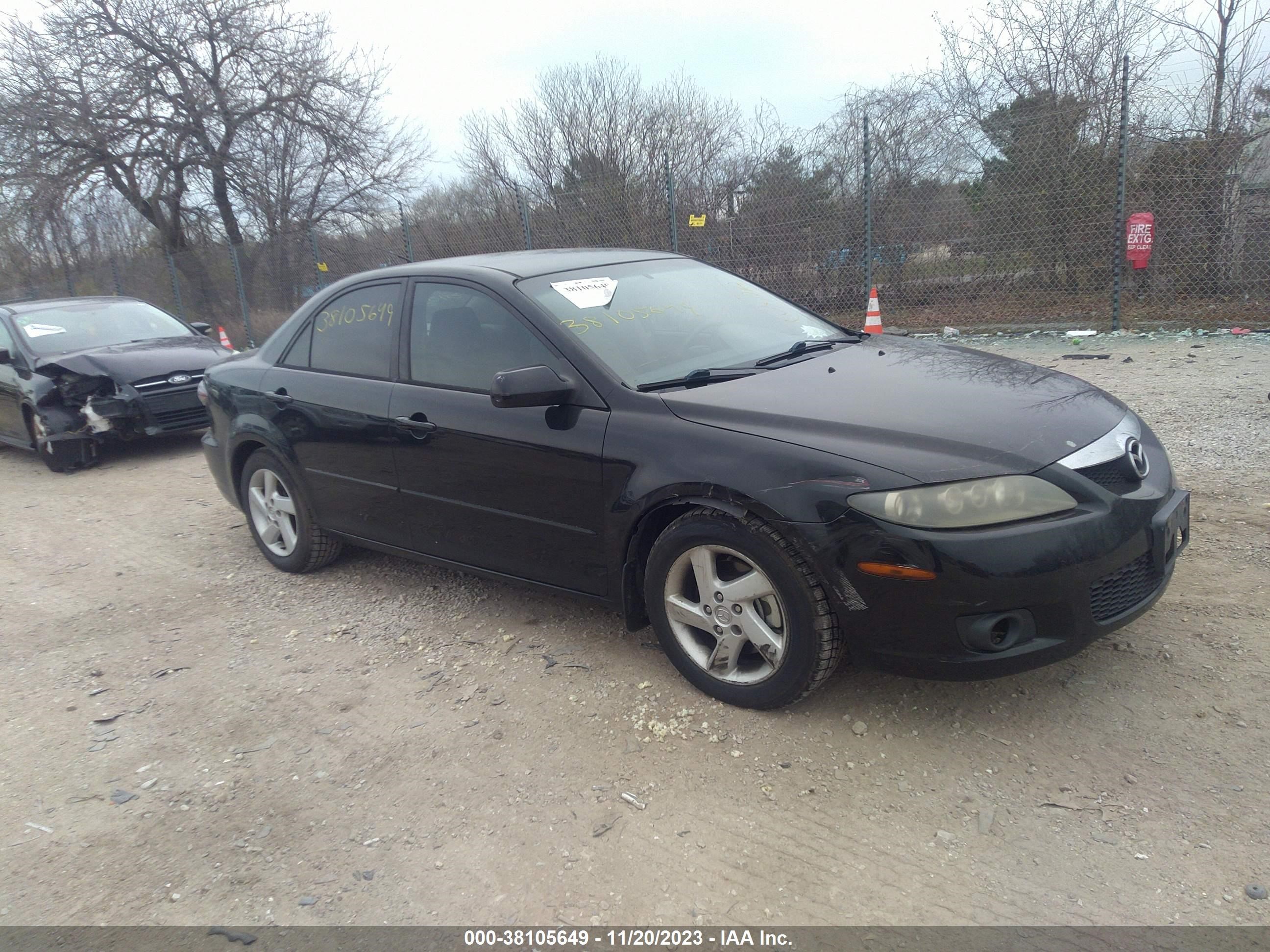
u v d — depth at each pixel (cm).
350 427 421
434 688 356
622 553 332
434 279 406
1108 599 281
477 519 379
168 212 2116
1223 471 501
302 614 442
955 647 271
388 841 271
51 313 896
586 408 337
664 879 246
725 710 319
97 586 509
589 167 1759
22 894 262
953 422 290
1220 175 991
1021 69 1161
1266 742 276
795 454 287
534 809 279
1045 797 263
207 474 761
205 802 298
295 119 2039
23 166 1925
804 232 1188
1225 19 1063
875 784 275
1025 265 1093
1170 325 987
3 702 378
